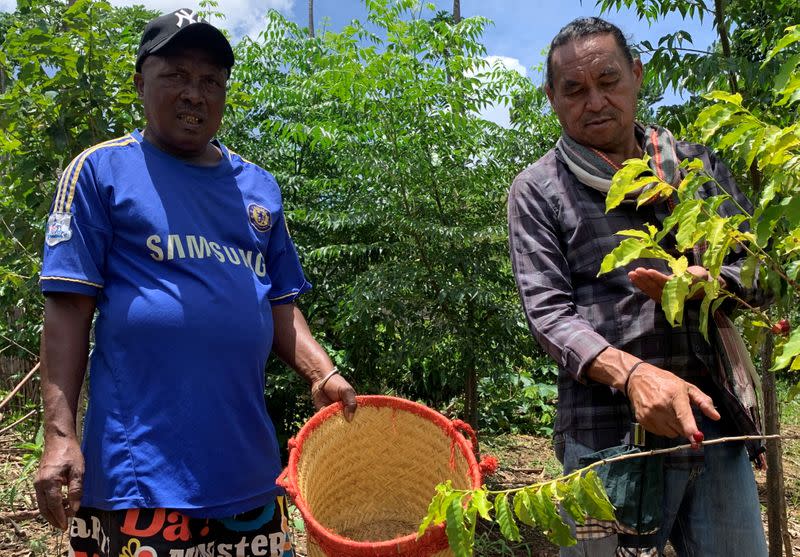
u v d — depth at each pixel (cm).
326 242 580
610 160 200
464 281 465
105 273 185
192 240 186
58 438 170
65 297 179
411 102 479
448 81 498
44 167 360
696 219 134
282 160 635
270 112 641
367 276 473
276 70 671
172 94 188
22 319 546
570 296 194
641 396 154
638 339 189
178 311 178
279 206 218
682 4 309
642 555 198
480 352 478
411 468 215
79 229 179
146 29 193
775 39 287
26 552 372
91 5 344
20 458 507
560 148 203
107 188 182
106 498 173
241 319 187
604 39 195
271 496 192
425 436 211
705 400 147
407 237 490
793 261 149
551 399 767
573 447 198
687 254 193
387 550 151
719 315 190
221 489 179
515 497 131
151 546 173
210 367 180
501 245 477
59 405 173
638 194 191
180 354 178
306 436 196
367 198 491
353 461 216
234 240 197
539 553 412
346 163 489
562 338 177
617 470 185
